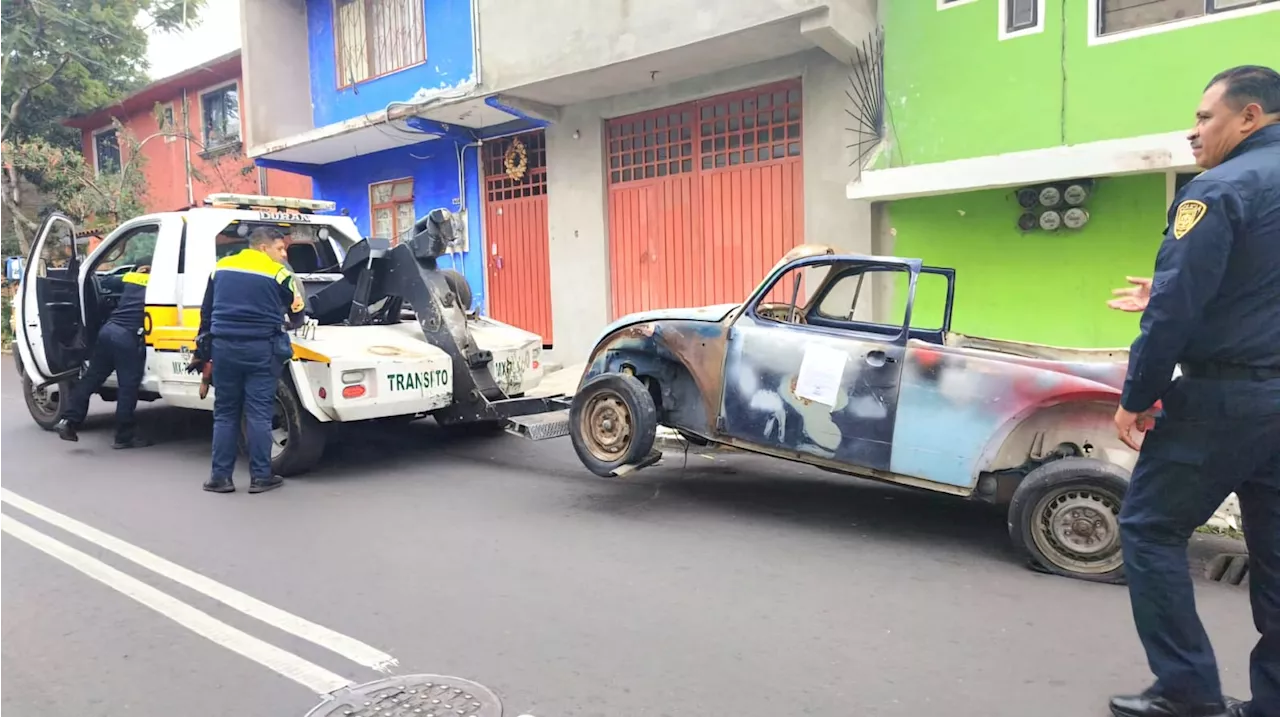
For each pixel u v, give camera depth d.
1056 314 8.08
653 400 5.80
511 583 4.35
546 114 11.55
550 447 7.82
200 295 7.05
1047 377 4.50
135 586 4.39
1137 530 2.88
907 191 8.15
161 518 5.58
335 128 12.66
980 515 5.57
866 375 4.96
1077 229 7.89
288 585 4.36
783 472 6.77
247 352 6.06
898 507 5.75
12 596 4.29
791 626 3.81
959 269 8.55
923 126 8.27
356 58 13.89
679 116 10.74
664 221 10.99
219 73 17.75
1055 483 4.41
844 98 9.02
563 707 3.11
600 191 11.38
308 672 3.43
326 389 6.16
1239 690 3.19
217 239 7.35
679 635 3.72
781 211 9.95
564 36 9.98
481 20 10.91
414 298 6.97
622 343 5.88
